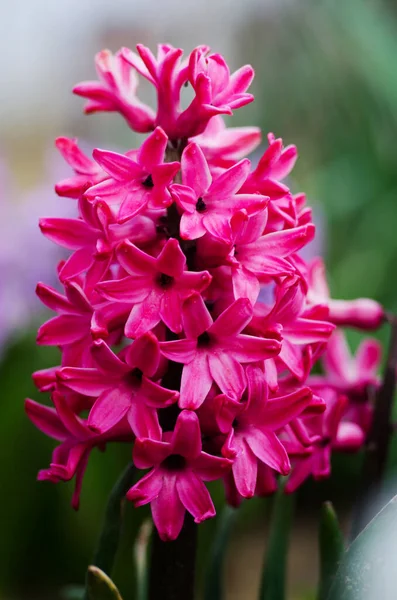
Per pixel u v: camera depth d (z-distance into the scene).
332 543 0.50
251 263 0.47
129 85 0.50
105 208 0.46
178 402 0.46
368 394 0.55
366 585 0.44
